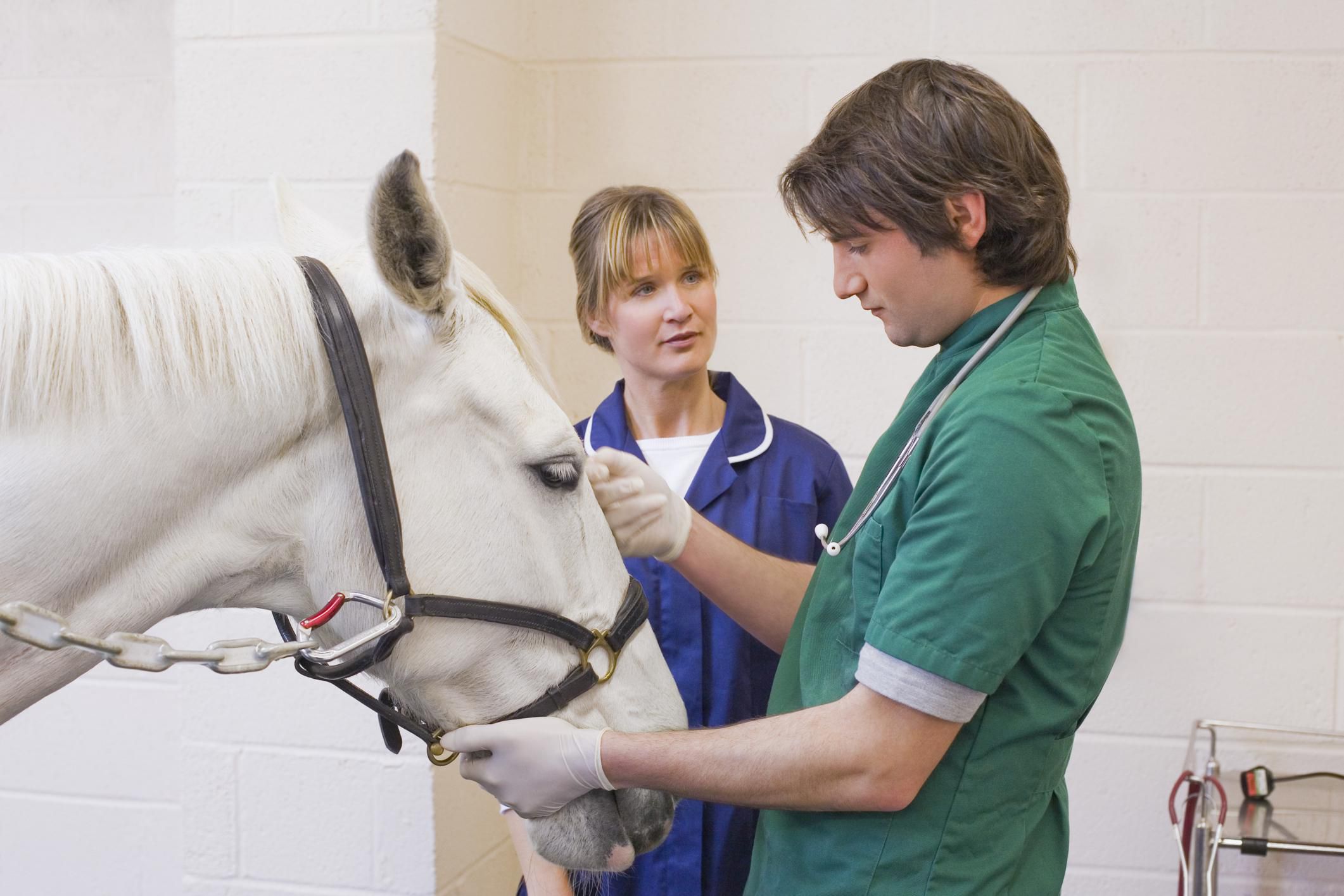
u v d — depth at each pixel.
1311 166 1.87
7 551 0.79
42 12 2.15
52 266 0.84
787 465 1.46
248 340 0.87
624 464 1.19
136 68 2.13
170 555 0.87
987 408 0.86
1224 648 1.91
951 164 0.90
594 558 1.05
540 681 1.01
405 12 1.74
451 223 1.81
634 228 1.38
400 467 0.93
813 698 1.00
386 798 1.82
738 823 1.32
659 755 0.94
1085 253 1.92
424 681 0.98
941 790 0.91
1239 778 1.80
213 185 1.81
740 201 2.03
